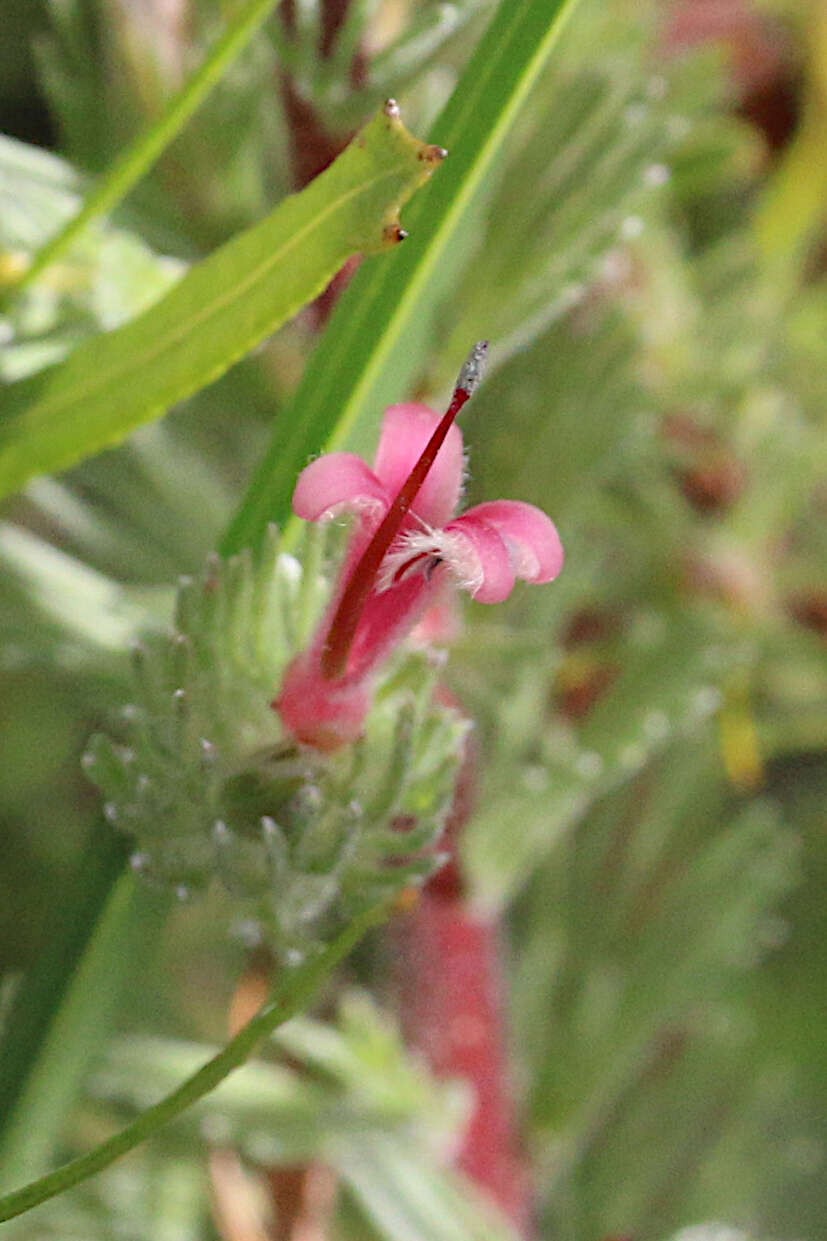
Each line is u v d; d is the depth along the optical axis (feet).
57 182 1.04
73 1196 1.25
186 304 0.96
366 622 0.95
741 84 1.37
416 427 0.95
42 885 1.74
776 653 1.36
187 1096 0.93
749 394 1.32
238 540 1.00
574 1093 1.27
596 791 1.23
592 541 1.35
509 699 1.16
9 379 1.02
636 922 1.40
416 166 0.92
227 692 0.95
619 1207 1.39
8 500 1.40
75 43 1.10
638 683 1.21
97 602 1.11
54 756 1.80
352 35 1.03
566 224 1.08
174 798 0.95
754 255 1.36
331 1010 1.24
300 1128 1.15
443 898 1.13
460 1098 1.16
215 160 1.09
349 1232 1.24
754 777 1.52
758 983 1.80
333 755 0.95
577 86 1.09
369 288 1.00
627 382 1.15
